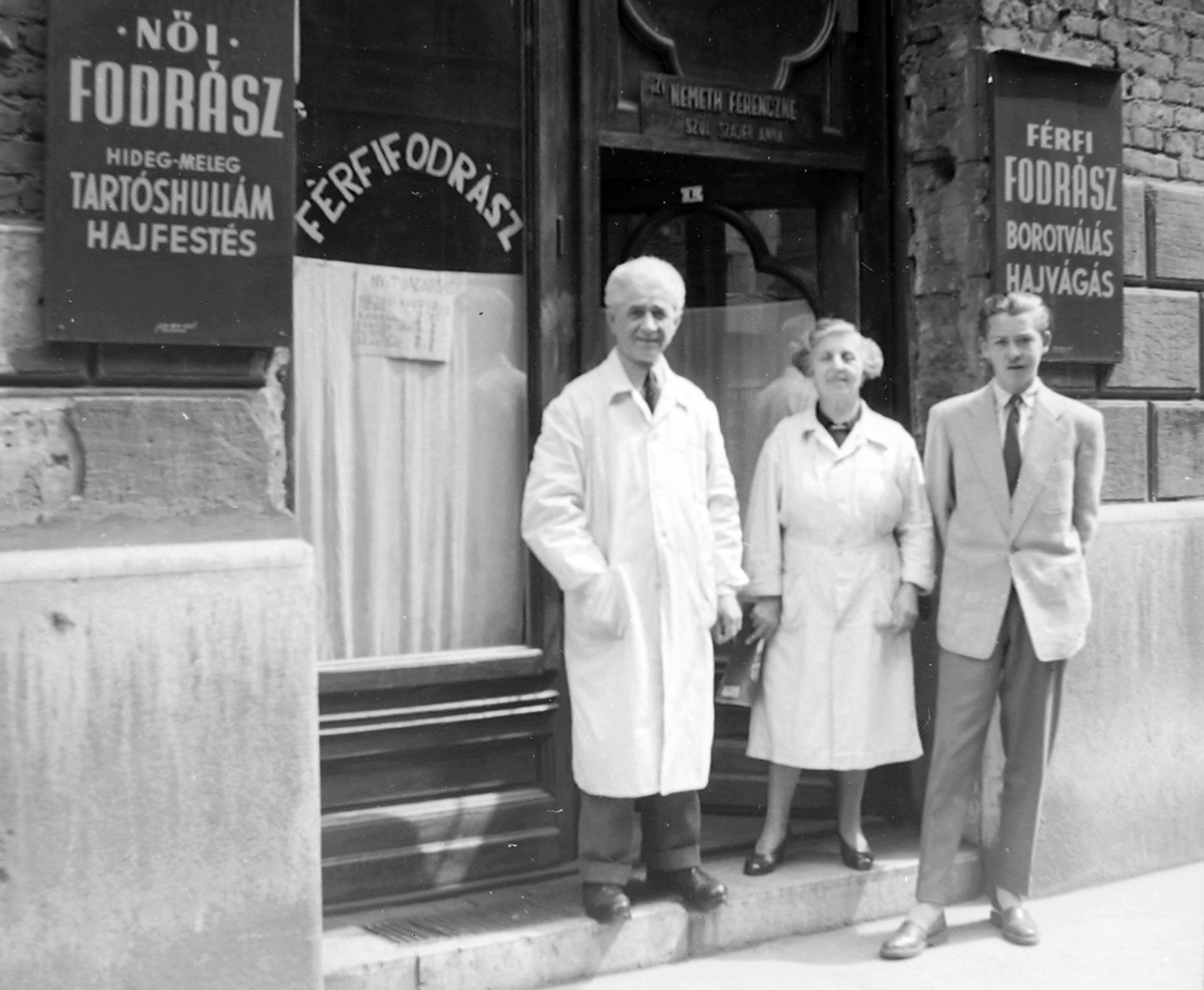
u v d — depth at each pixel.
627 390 4.21
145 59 3.55
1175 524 5.45
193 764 3.51
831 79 5.24
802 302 5.41
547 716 4.59
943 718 4.52
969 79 5.11
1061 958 4.42
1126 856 5.34
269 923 3.60
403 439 4.51
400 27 4.44
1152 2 5.59
